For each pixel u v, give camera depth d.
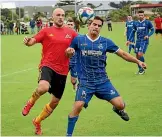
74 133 8.12
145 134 7.97
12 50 30.95
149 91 12.62
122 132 8.16
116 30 58.97
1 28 55.78
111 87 7.57
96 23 7.34
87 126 8.68
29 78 16.14
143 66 7.62
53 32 8.24
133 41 21.50
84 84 7.46
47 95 12.27
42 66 8.23
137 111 9.91
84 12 9.36
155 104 10.66
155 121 8.95
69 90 13.20
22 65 20.77
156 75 16.16
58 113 9.97
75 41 7.51
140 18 17.08
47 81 7.96
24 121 9.26
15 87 13.99
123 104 7.60
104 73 7.57
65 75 8.31
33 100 8.10
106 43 7.48
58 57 8.20
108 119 9.26
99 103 10.98
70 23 10.93
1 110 10.41
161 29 42.78
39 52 28.86
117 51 7.57
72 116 7.42
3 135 8.10
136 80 14.93
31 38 8.21
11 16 89.81
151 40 40.47
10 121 9.25
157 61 21.34
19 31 56.94
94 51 7.41
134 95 12.00
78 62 7.57
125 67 19.05
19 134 8.18
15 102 11.44
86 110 10.18
